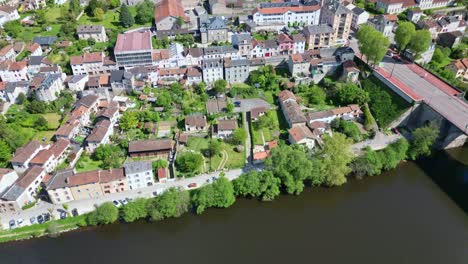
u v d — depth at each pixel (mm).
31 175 172500
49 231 154375
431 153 197250
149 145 193000
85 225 159375
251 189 168125
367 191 176875
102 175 170250
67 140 196750
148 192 174125
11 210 165625
